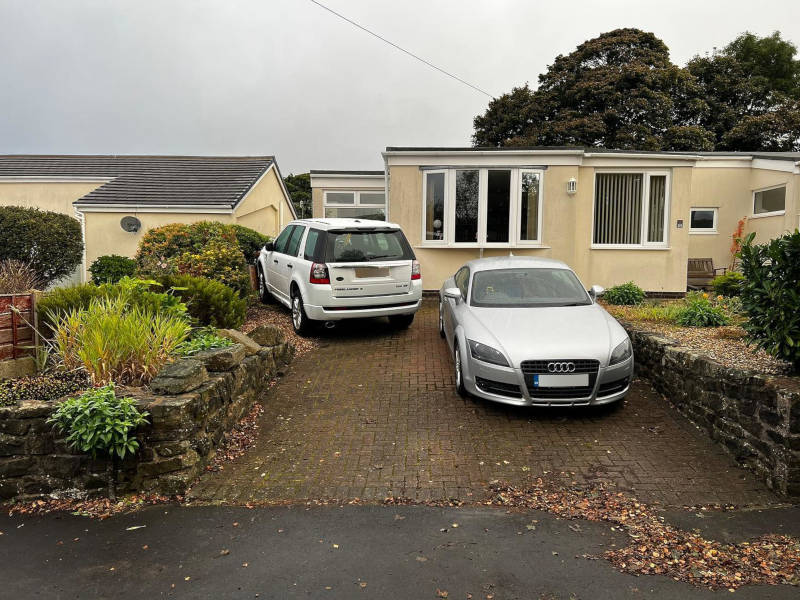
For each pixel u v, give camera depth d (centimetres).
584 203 1259
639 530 362
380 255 888
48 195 1719
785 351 437
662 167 1252
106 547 346
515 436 520
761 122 2272
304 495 412
